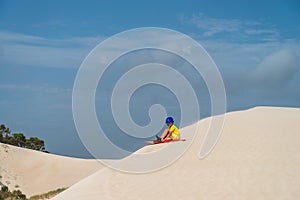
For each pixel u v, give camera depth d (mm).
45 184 36875
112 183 14453
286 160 12859
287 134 14953
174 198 12195
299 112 18469
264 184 11688
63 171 40062
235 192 11641
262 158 13305
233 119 17750
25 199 27797
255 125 16453
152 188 13219
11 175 37031
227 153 14305
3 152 40656
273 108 19750
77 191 14875
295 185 11297
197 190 12305
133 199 12812
